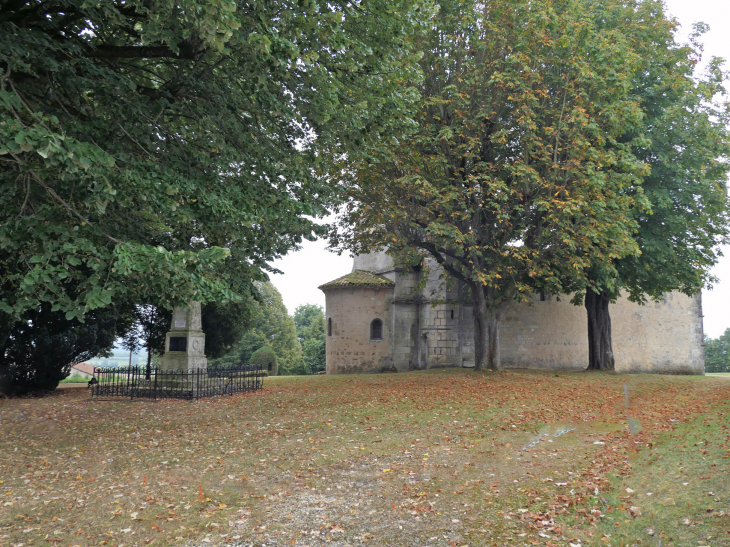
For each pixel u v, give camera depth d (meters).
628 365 25.88
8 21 6.67
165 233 10.79
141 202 8.95
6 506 5.70
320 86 8.01
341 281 25.72
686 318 26.31
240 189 9.34
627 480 6.15
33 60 6.71
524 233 16.42
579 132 14.96
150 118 8.34
